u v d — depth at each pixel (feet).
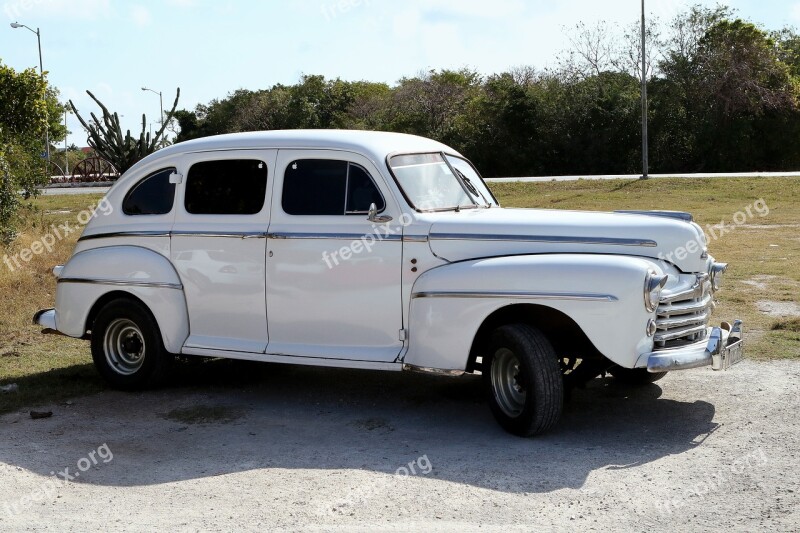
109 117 70.90
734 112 169.27
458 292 19.95
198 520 15.56
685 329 20.26
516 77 205.05
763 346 27.17
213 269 23.43
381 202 21.53
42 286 41.60
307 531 14.92
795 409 21.02
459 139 182.39
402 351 21.18
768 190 91.50
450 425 20.92
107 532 15.16
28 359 28.66
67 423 21.77
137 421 21.88
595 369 20.89
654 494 16.10
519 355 19.13
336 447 19.51
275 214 22.71
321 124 220.23
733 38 169.89
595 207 86.58
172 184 24.47
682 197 90.99
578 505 15.70
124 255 24.50
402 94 209.67
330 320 22.02
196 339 23.82
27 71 64.03
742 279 39.83
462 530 14.76
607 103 170.91
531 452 18.66
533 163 176.86
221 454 19.21
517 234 20.49
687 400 22.26
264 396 24.03
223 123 225.56
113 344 24.95
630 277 18.57
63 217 78.54
